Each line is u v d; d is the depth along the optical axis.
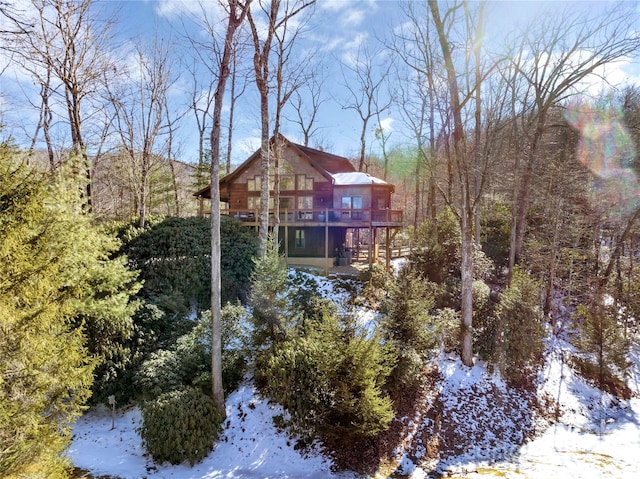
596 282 18.22
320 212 22.14
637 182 20.05
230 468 8.37
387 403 8.56
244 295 14.90
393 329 10.95
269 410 9.77
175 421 8.45
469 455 9.47
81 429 9.64
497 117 15.61
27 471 5.27
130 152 18.83
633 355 16.14
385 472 8.49
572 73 17.39
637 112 21.62
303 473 8.29
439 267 17.09
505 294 13.91
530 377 13.12
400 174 38.81
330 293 15.73
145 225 16.14
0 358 5.16
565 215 18.73
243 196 24.12
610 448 10.20
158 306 12.34
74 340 6.77
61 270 8.45
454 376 12.20
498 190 24.25
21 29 5.98
